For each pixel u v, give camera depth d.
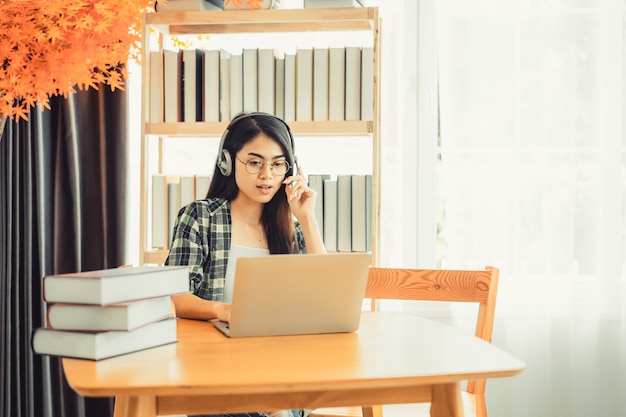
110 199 2.65
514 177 2.59
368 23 2.43
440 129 2.68
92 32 1.47
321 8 2.27
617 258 2.59
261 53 2.37
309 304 1.32
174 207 2.43
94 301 1.14
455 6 2.63
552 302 2.62
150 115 2.42
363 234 2.33
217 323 1.46
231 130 1.84
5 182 2.58
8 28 1.36
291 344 1.24
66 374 1.04
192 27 2.49
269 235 1.87
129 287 1.18
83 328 1.15
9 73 1.39
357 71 2.32
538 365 2.63
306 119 2.35
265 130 1.80
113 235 2.66
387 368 1.06
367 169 2.66
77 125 2.66
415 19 2.75
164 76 2.42
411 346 1.23
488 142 2.62
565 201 2.61
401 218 2.68
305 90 2.34
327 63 2.33
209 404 1.09
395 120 2.66
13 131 2.59
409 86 2.74
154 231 2.43
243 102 2.39
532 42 2.62
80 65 1.45
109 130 2.65
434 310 2.72
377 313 1.63
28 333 2.58
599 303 2.60
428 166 2.74
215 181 1.89
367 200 2.32
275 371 1.04
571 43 2.59
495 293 1.85
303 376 1.01
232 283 1.81
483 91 2.62
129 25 1.53
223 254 1.82
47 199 2.66
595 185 2.60
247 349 1.20
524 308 2.61
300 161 2.70
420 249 2.75
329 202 2.35
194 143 2.77
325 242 2.35
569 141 2.60
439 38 2.63
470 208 2.62
